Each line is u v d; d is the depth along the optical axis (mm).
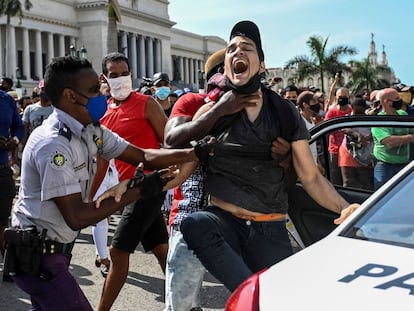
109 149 3408
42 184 2979
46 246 3094
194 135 3289
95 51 72938
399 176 2980
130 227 4645
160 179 3115
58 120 3094
